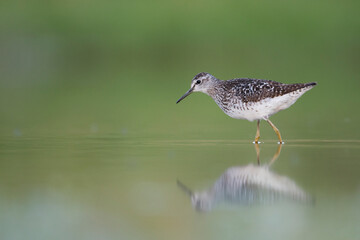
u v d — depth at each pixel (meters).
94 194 9.78
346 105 21.52
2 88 26.14
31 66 32.78
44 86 26.84
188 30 34.31
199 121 18.62
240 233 8.15
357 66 31.97
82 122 18.06
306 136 15.33
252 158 12.45
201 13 34.56
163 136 15.53
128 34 34.31
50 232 8.25
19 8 33.62
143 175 10.95
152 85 26.97
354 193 9.69
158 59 34.28
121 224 8.50
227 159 12.38
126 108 21.31
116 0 35.00
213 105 22.80
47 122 18.03
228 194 9.79
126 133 16.05
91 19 34.28
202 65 31.97
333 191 9.82
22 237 8.08
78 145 14.10
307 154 12.84
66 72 31.52
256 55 33.94
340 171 11.12
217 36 34.19
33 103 22.34
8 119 18.59
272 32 34.16
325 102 22.34
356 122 17.73
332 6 34.69
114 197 9.61
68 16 34.03
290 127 17.03
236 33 34.16
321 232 8.15
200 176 10.86
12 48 32.53
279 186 10.20
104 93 24.91
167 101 23.11
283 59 33.38
